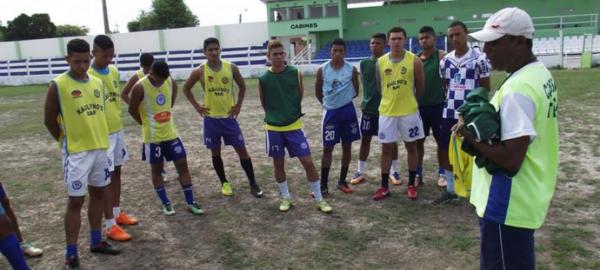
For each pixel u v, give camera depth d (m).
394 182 6.20
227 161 7.86
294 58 33.28
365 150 6.21
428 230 4.70
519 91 2.17
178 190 6.41
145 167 7.74
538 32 32.19
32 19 56.91
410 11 35.25
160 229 5.04
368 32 36.12
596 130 8.77
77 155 4.05
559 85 15.35
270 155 5.37
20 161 8.59
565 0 32.78
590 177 6.09
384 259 4.14
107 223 4.80
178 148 5.32
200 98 17.56
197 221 5.24
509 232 2.28
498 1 33.78
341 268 4.02
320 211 5.36
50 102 3.95
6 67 35.34
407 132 5.44
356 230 4.78
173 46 38.41
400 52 5.30
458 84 5.12
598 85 14.95
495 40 2.27
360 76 6.45
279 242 4.59
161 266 4.20
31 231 5.12
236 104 5.93
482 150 2.23
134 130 11.34
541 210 2.26
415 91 5.42
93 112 4.14
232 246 4.54
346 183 6.07
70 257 4.14
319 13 34.88
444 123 5.29
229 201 5.86
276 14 35.34
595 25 31.66
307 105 14.47
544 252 4.11
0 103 18.72
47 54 40.31
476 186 2.48
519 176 2.24
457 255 4.15
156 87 5.12
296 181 6.57
